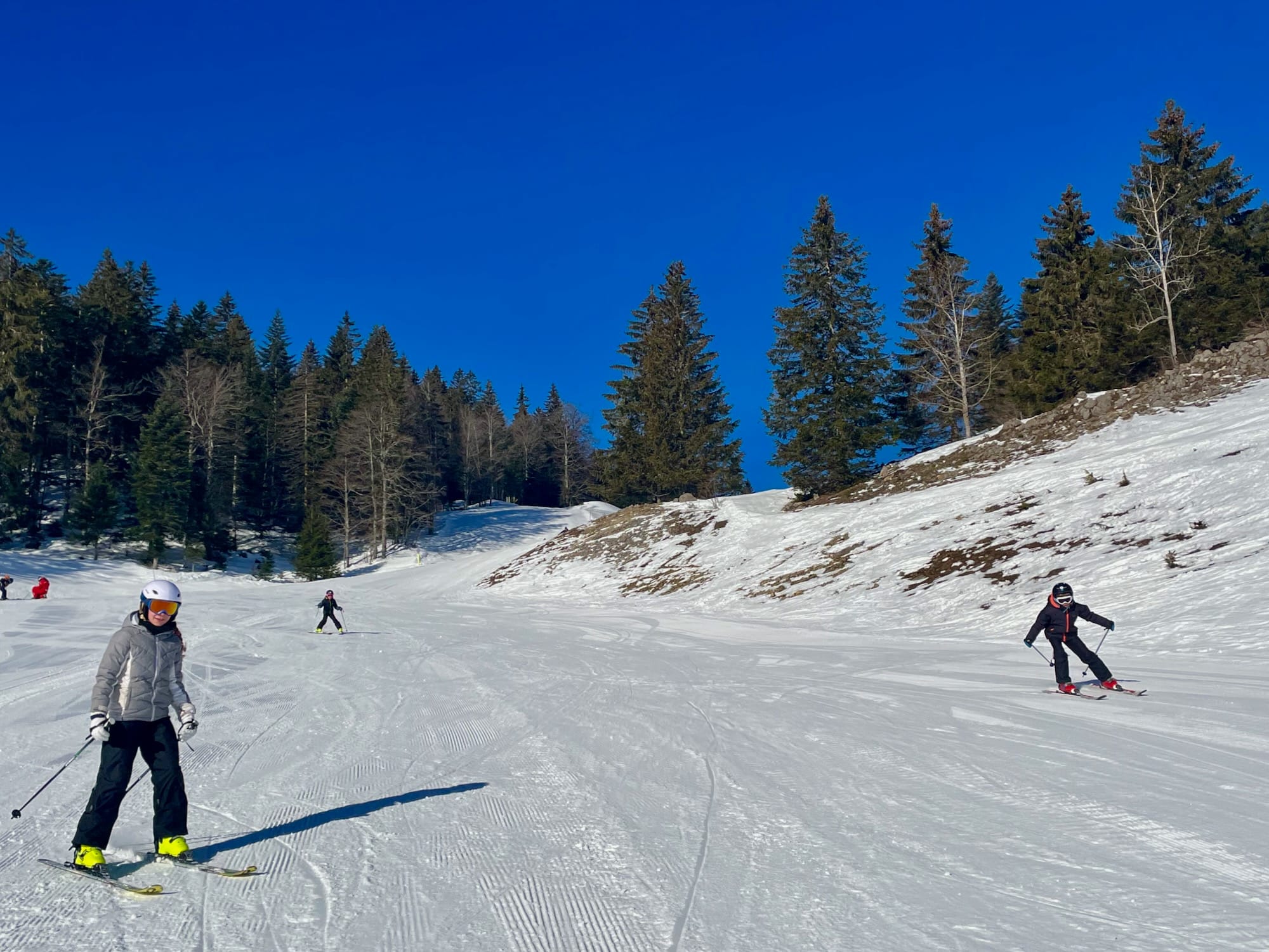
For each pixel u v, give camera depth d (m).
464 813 5.51
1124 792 5.52
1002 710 8.83
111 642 4.56
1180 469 22.33
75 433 59.84
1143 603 15.48
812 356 42.25
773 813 5.30
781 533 33.94
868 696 10.06
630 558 39.31
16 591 41.56
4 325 56.28
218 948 3.49
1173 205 41.75
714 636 19.58
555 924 3.66
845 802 5.49
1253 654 11.42
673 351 61.25
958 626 17.59
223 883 4.29
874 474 42.31
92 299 67.12
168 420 57.41
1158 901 3.71
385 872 4.39
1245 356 31.80
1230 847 4.41
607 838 4.88
